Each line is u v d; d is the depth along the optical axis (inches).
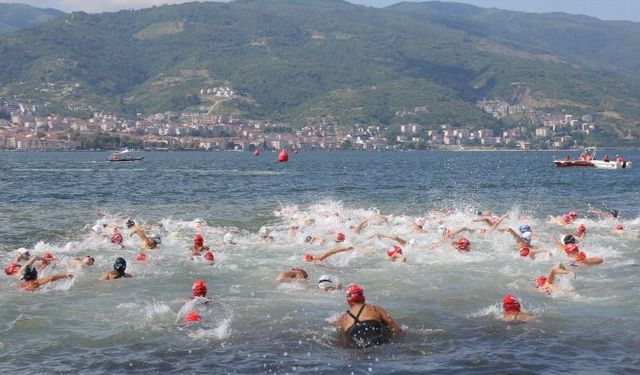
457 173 3688.5
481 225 1208.2
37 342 547.8
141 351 524.1
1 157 6830.7
